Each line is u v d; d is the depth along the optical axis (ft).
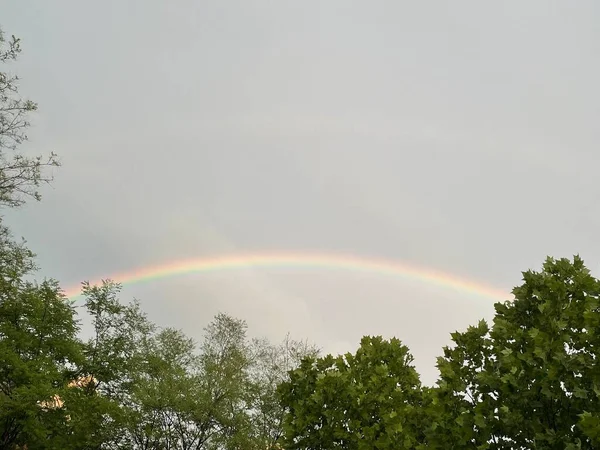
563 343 26.61
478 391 29.68
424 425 36.17
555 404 26.43
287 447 46.85
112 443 103.04
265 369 116.37
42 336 89.81
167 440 103.65
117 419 92.58
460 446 28.17
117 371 106.73
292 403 50.57
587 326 26.71
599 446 22.35
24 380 80.53
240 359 115.24
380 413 44.88
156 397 102.58
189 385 106.01
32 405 76.64
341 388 47.06
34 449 83.25
